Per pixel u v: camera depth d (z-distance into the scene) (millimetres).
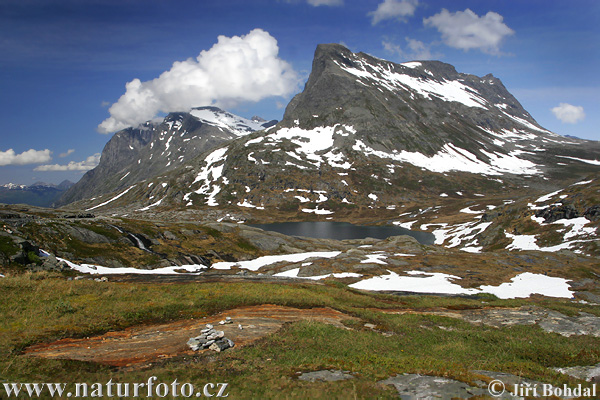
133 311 29703
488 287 66250
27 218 75562
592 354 25000
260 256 97250
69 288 34062
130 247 79625
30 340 22281
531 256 95375
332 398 15141
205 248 93188
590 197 139125
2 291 30453
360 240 127688
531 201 168125
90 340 23547
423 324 34406
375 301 44688
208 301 34656
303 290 44250
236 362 20047
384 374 18859
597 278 76625
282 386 16656
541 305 47969
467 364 22328
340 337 25891
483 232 159250
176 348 22562
